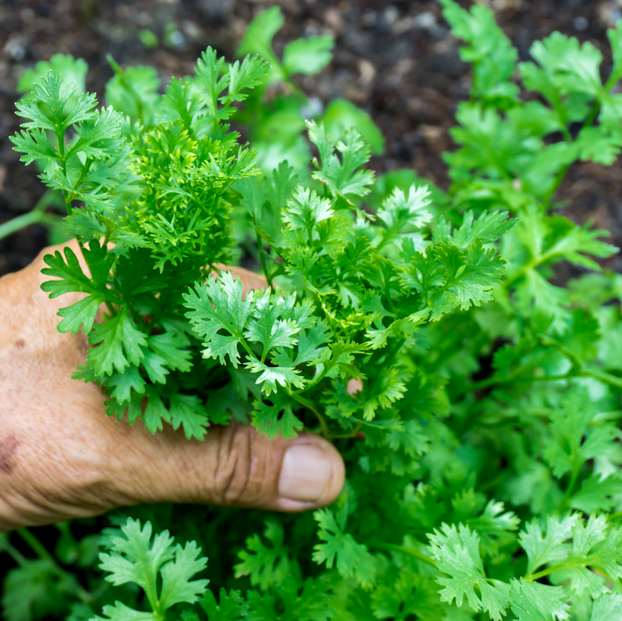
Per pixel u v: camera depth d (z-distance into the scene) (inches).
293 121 18.3
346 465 14.9
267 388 12.5
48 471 14.1
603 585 13.2
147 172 12.8
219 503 14.5
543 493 15.9
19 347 14.4
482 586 13.0
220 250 13.4
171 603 13.6
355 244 12.9
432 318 12.6
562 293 15.5
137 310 13.3
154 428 13.4
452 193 17.5
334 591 14.5
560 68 16.6
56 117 12.6
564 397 14.8
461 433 16.5
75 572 18.0
